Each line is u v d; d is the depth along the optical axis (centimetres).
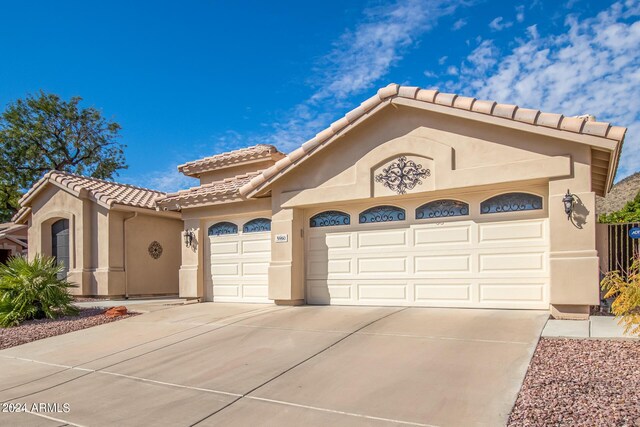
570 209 851
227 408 543
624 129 800
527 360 618
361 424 476
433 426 459
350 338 790
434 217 1032
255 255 1289
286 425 488
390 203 1083
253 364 696
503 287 952
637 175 2694
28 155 3403
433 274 1023
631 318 696
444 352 676
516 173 898
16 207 3606
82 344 912
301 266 1179
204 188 1452
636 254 872
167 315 1146
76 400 606
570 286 845
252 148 1708
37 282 1179
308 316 995
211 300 1357
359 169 1072
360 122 1048
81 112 3691
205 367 703
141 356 791
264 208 1252
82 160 3728
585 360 604
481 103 909
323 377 619
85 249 1680
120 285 1658
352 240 1127
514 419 455
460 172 952
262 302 1262
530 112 867
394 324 863
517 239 945
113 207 1606
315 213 1181
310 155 1116
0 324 1102
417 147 1001
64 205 1752
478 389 536
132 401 588
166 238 1848
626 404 464
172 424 510
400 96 997
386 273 1077
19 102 3444
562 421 438
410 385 566
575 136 837
